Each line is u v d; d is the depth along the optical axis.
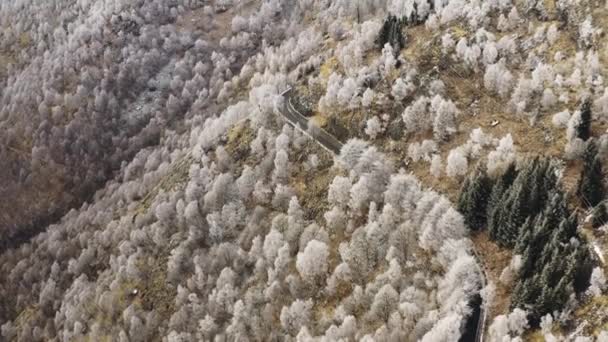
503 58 150.00
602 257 103.06
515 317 99.12
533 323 99.94
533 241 107.00
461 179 132.25
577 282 99.62
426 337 103.31
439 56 159.62
